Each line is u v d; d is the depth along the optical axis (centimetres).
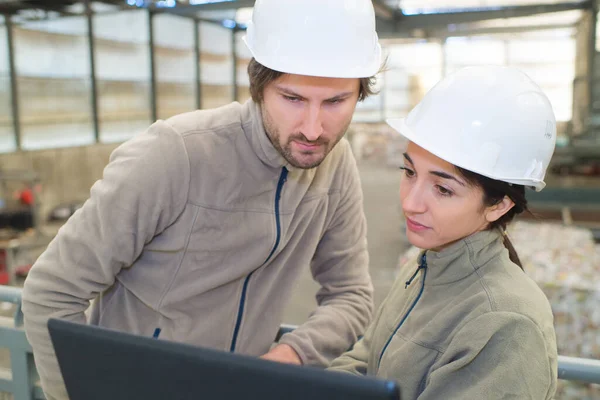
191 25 1037
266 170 102
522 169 79
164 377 49
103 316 110
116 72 879
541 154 80
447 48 1264
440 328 78
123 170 94
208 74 1104
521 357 69
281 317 118
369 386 42
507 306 72
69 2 770
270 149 98
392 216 708
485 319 72
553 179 566
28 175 555
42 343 99
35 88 755
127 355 50
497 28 1038
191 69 1050
